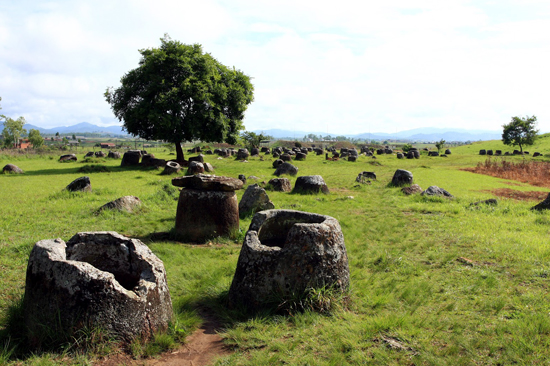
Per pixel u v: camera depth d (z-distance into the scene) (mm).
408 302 5141
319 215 5672
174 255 7387
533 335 4023
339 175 26625
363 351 3781
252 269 4812
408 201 14812
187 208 8875
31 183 19500
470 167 38875
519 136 63875
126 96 31562
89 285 3709
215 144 82375
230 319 4574
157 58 30531
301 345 3918
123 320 3807
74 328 3682
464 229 9641
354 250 7855
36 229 9227
